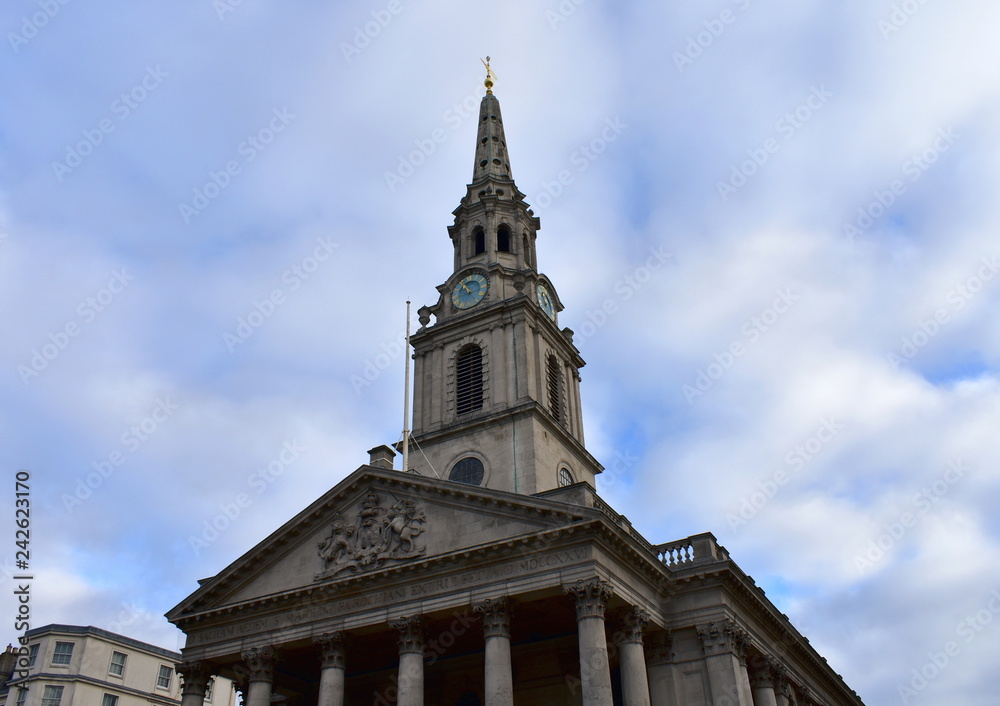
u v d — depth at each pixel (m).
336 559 45.25
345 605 43.72
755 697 48.19
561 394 66.00
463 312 66.81
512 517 41.97
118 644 74.81
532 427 58.31
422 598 41.78
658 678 44.06
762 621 50.12
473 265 69.38
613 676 46.25
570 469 62.72
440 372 64.94
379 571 43.00
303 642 44.22
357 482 46.91
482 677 49.09
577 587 38.53
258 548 47.00
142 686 75.81
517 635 48.09
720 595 44.75
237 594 47.47
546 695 46.47
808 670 59.94
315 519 47.12
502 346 63.22
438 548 42.94
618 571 40.94
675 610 45.47
